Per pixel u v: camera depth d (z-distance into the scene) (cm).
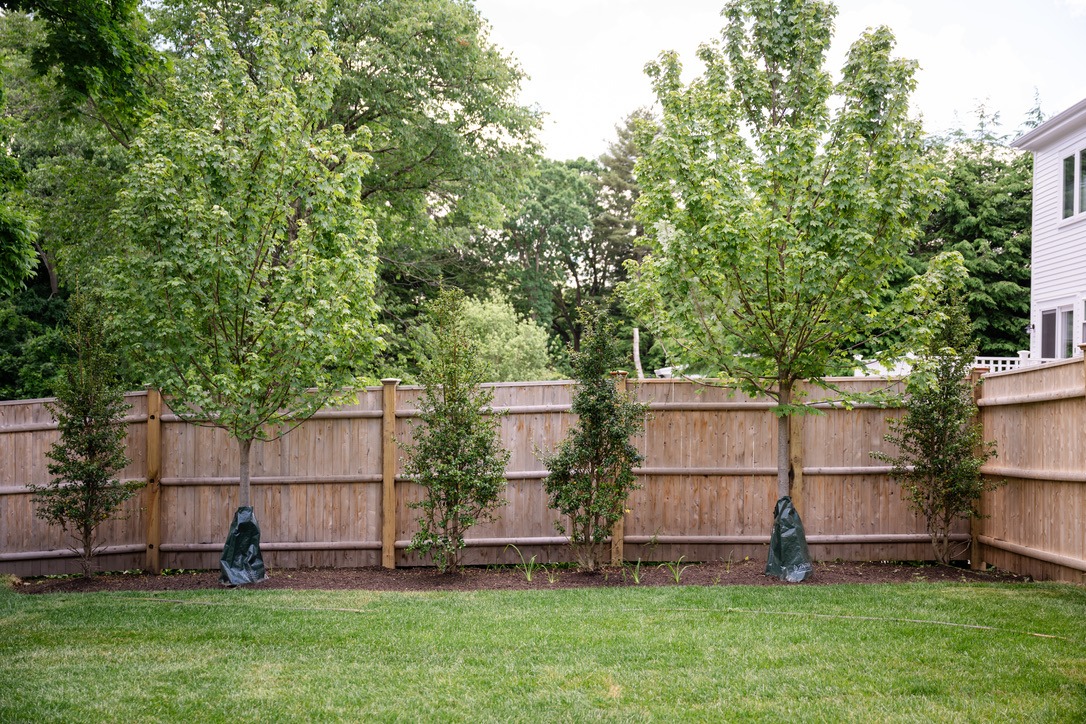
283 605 759
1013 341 2489
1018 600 704
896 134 794
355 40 1839
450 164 1995
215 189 859
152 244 841
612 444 888
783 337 827
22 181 1030
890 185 761
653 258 911
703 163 812
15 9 904
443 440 894
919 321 805
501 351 2252
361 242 918
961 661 521
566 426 1004
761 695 469
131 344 864
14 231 948
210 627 662
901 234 782
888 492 986
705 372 898
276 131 841
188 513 995
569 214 3753
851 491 985
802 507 982
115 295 848
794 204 782
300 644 603
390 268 2462
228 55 906
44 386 2052
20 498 988
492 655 564
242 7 1642
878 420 987
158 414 988
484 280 3325
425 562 1003
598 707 455
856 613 673
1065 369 791
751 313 830
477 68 1950
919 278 794
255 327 867
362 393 1002
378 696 478
